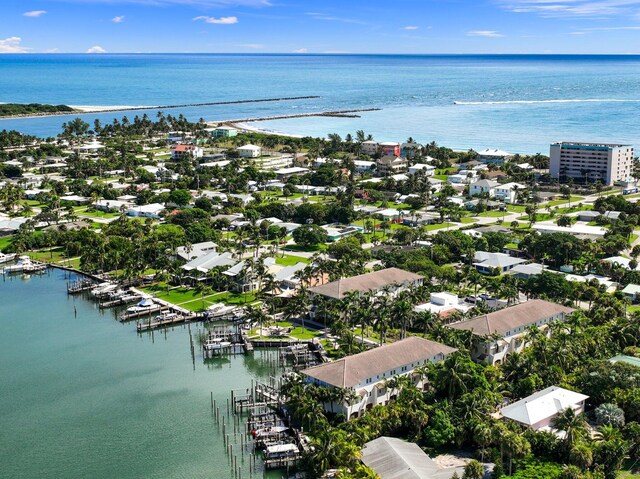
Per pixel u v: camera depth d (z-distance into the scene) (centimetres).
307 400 14625
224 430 15100
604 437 13088
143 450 14325
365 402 15212
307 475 13188
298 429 14750
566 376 15988
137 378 17900
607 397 14850
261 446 14312
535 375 15725
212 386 17425
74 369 18488
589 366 16050
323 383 15288
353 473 12162
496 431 13025
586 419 13900
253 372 18300
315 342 19400
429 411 14288
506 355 17875
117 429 15212
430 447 13775
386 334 19950
